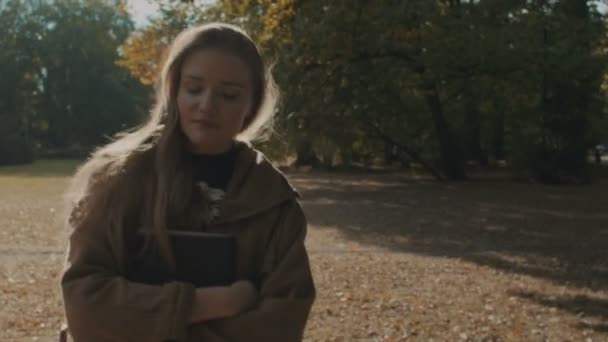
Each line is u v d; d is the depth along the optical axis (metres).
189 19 22.98
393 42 24.52
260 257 1.78
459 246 13.69
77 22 66.75
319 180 33.00
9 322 7.07
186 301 1.60
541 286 9.80
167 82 1.78
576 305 8.62
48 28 66.50
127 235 1.71
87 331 1.62
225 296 1.63
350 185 29.88
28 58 65.31
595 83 28.47
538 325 7.61
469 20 24.78
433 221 17.62
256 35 20.73
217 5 21.36
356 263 11.34
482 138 40.94
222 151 1.81
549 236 15.20
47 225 15.36
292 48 22.33
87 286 1.62
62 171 44.62
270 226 1.78
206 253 1.69
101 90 66.94
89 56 66.81
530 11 26.48
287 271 1.75
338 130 24.66
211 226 1.74
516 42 24.22
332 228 16.19
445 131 30.81
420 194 25.34
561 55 24.22
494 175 34.34
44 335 6.70
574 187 28.27
